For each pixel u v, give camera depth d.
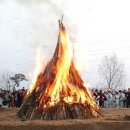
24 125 13.82
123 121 14.63
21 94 30.25
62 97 16.98
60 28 18.67
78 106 16.88
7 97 32.06
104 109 22.88
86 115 16.80
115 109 23.03
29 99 17.62
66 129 13.82
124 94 31.78
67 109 16.58
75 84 17.91
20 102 30.31
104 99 31.52
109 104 31.53
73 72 18.22
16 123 14.28
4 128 13.70
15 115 18.61
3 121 15.69
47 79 17.77
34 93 17.66
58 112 16.41
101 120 15.33
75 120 15.32
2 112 21.41
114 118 16.56
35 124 13.94
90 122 14.38
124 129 14.24
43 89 17.45
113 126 14.26
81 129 13.96
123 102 31.73
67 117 16.44
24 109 17.58
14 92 32.22
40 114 16.58
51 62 18.28
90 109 17.22
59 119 16.20
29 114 17.02
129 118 16.06
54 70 17.91
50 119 16.22
